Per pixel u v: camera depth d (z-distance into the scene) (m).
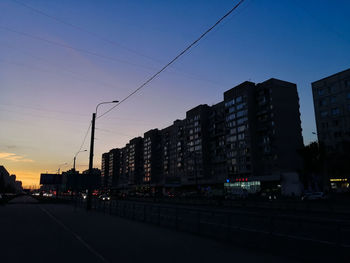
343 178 47.56
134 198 66.50
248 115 73.94
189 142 97.88
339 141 57.78
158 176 125.75
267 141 71.00
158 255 7.67
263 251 8.29
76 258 7.28
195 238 10.59
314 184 56.28
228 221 10.02
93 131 28.28
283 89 73.06
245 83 76.12
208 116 93.81
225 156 82.94
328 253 6.74
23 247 8.69
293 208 26.80
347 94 58.12
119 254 7.77
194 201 42.22
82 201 31.67
